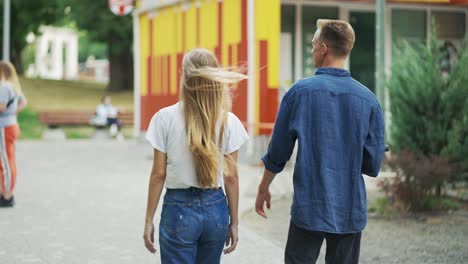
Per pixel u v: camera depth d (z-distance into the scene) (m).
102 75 82.44
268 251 7.25
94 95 38.62
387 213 9.56
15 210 9.66
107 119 27.27
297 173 4.09
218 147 4.10
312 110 4.11
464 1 17.48
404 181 9.67
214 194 4.13
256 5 15.48
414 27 18.05
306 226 4.06
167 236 4.11
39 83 41.25
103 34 38.62
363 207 4.11
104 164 16.64
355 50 17.77
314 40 4.30
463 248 7.59
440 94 10.05
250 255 7.06
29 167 15.70
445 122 10.05
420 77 10.20
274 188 11.59
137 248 7.34
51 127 28.45
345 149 4.10
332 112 4.09
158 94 20.92
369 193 11.22
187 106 4.07
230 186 4.19
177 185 4.10
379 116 4.18
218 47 17.03
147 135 4.12
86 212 9.58
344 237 4.18
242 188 12.23
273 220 9.35
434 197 9.91
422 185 9.60
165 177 4.16
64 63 80.50
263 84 15.58
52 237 7.86
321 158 4.06
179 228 4.07
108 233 8.12
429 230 8.58
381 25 10.69
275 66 15.63
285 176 12.02
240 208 10.11
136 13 22.47
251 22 15.48
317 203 4.06
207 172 4.02
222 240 4.19
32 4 40.31
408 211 9.62
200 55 4.13
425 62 10.33
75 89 40.38
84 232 8.16
